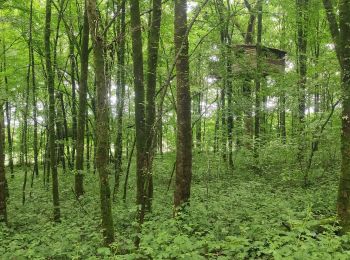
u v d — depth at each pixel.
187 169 8.50
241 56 10.92
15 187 15.66
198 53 9.99
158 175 14.14
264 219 7.24
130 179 14.20
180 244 5.16
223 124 15.24
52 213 10.75
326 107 11.91
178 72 8.52
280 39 19.12
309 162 11.26
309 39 14.11
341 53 6.87
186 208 7.75
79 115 12.27
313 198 8.98
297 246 5.17
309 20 13.30
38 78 17.41
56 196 9.78
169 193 11.70
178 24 8.46
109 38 13.83
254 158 13.82
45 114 13.84
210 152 14.34
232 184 12.23
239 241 5.35
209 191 11.02
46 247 6.69
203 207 7.85
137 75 8.65
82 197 10.81
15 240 7.27
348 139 6.62
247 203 8.83
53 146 9.94
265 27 21.08
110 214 5.98
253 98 13.69
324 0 8.15
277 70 13.24
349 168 6.59
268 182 12.25
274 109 13.75
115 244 5.52
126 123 13.22
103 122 5.83
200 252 5.53
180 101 8.54
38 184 15.62
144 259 5.74
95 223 8.45
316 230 6.66
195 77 10.82
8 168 22.36
